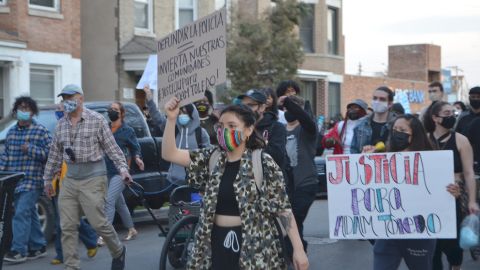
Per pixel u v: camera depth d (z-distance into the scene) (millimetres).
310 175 8000
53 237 10492
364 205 5891
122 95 22891
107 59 22922
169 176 9375
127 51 22609
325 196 16203
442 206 5727
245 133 4805
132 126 11656
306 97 32062
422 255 5871
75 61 20641
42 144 9180
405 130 5926
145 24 23562
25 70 18984
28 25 19109
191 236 7629
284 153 7395
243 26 22422
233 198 4809
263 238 4762
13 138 9180
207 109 9984
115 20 22766
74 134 7895
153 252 9914
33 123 9234
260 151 4871
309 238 10773
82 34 23250
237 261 4801
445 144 6742
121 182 9914
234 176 4836
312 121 7867
